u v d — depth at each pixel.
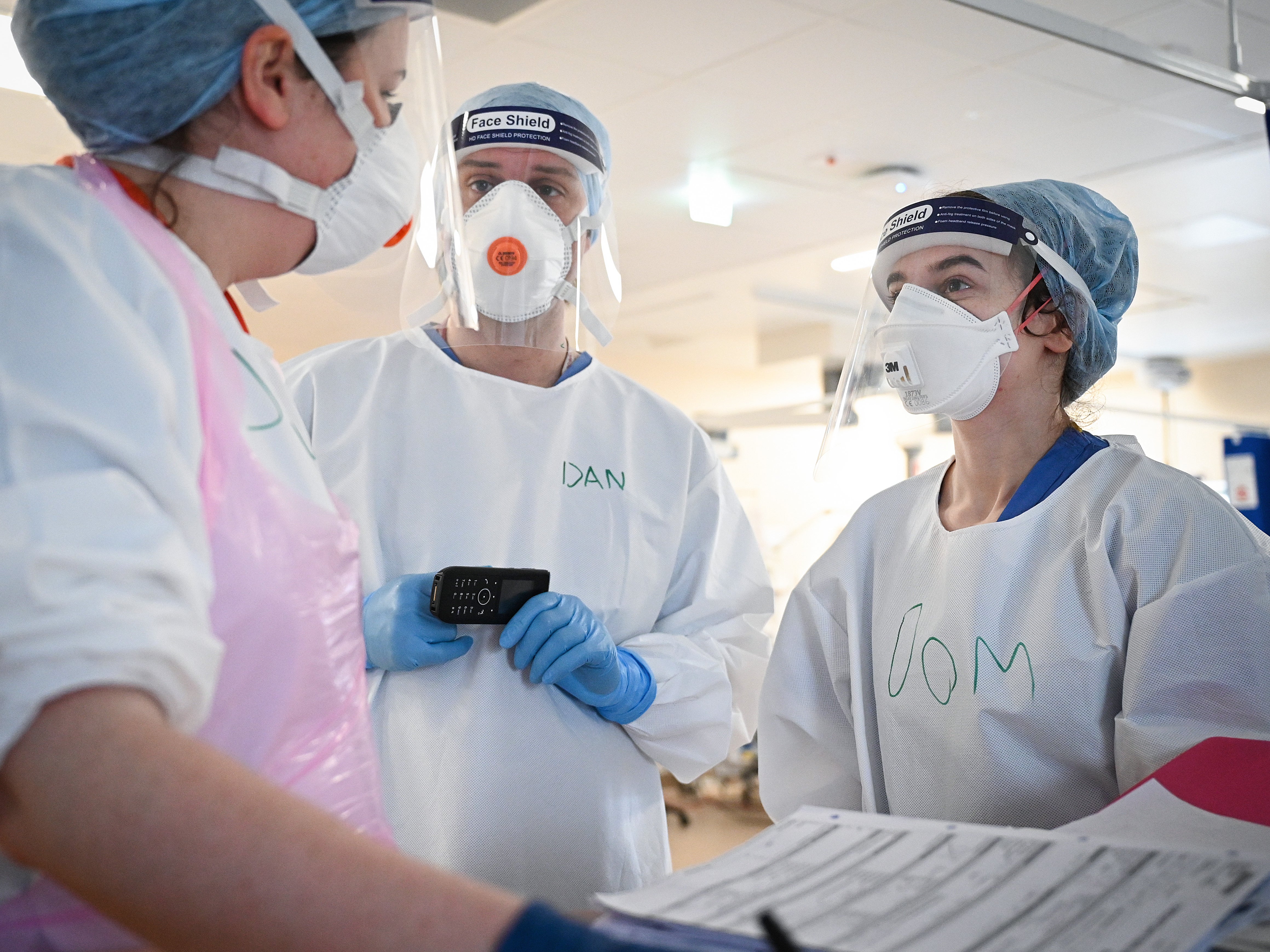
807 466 8.91
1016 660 1.15
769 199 4.30
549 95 1.37
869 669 1.35
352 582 0.72
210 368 0.60
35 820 0.42
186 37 0.63
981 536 1.21
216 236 0.69
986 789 1.14
